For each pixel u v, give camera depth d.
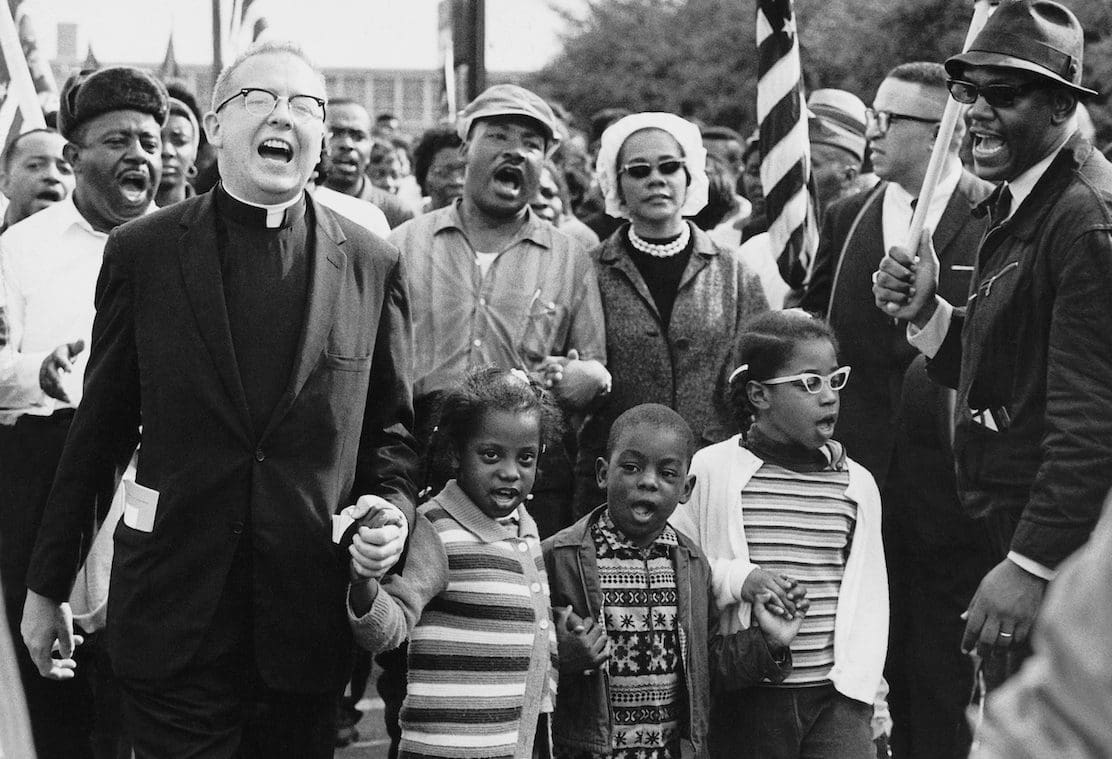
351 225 4.05
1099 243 3.89
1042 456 4.04
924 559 5.35
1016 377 4.13
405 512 3.95
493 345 5.40
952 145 5.58
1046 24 4.04
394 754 5.05
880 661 4.64
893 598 5.45
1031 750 1.51
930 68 5.60
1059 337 3.94
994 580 3.97
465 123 5.61
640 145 5.68
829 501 4.71
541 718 4.29
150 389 3.83
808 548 4.66
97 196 5.11
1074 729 1.48
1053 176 4.07
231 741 3.86
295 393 3.81
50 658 4.10
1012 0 4.11
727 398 4.99
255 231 3.89
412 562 4.05
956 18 23.39
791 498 4.70
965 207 5.52
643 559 4.46
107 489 4.09
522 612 4.19
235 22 5.76
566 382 5.22
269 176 3.84
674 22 38.22
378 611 3.78
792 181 6.48
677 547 4.50
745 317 5.72
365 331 3.96
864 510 4.73
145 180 5.14
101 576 4.84
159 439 3.83
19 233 5.11
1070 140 4.10
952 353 4.70
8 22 6.29
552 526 5.31
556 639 4.29
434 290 5.47
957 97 4.17
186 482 3.79
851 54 24.95
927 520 5.30
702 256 5.75
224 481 3.79
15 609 4.86
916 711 5.41
